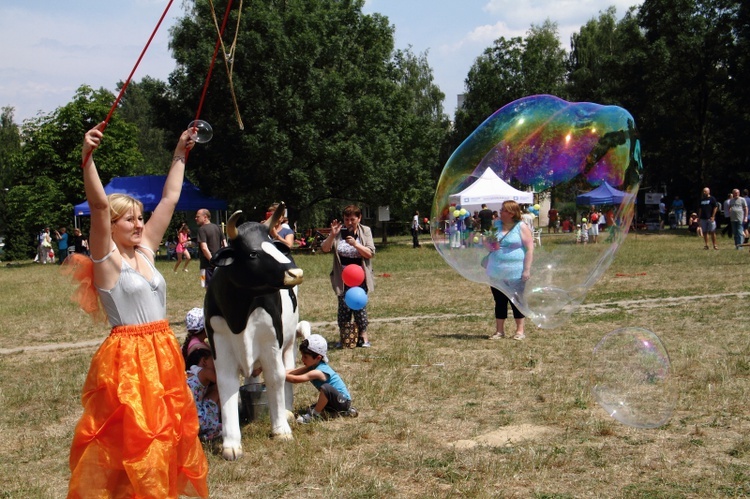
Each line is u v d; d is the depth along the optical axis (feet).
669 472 13.83
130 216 11.44
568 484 13.37
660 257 63.41
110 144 126.93
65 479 14.73
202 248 33.09
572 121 20.61
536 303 20.66
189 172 105.50
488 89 133.69
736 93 122.52
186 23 99.35
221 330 15.42
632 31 135.13
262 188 98.73
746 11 120.67
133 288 11.09
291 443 16.01
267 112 96.37
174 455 10.74
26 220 120.88
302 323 19.98
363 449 15.62
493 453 15.11
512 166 20.90
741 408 17.69
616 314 33.04
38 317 41.22
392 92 110.63
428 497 12.88
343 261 27.12
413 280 54.03
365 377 22.16
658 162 134.82
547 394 19.58
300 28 99.55
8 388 22.68
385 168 102.89
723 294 38.24
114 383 10.71
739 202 66.64
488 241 21.11
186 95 98.02
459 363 23.85
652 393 16.92
